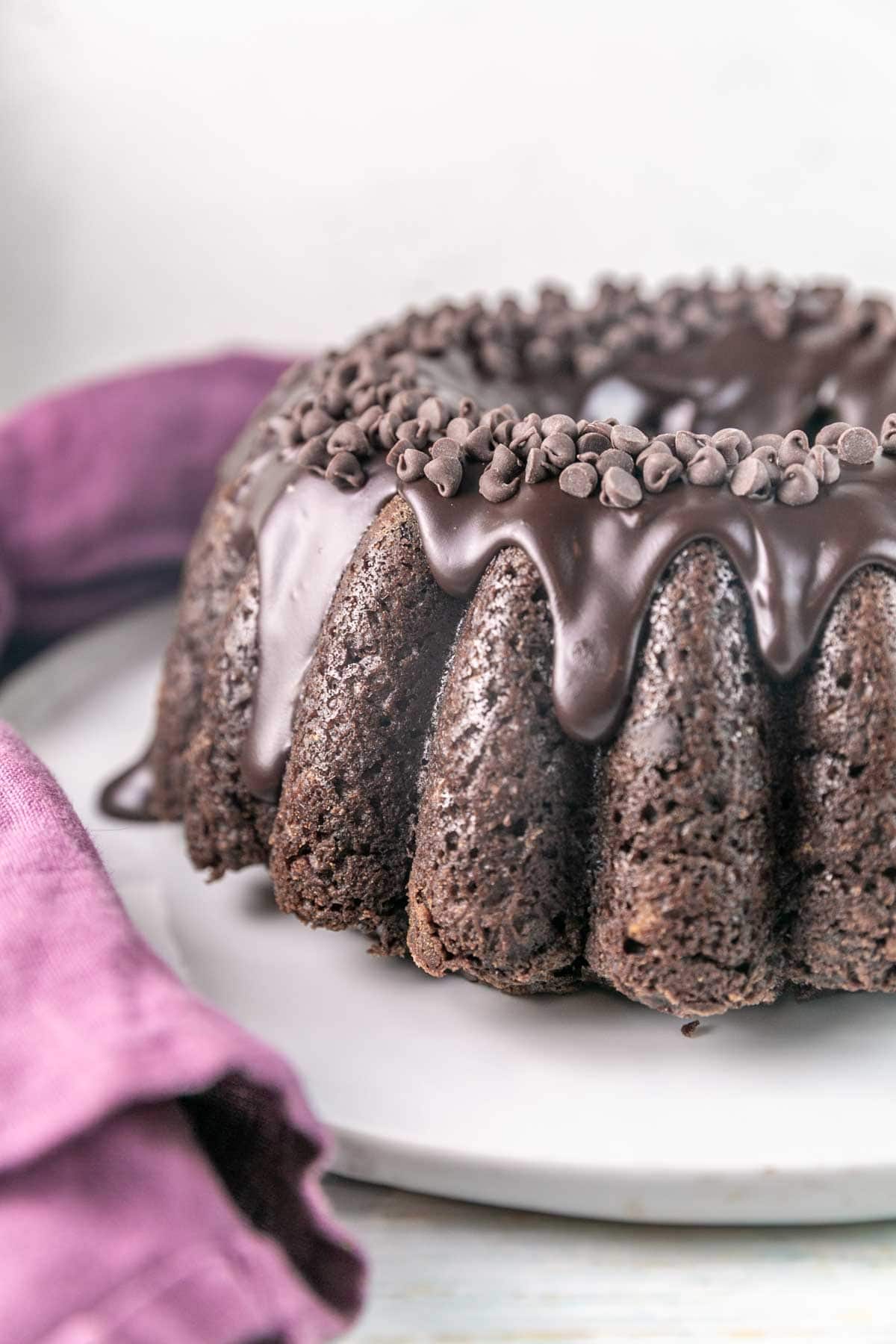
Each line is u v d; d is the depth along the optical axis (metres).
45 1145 0.37
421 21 0.75
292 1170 0.39
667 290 0.60
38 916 0.41
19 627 0.63
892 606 0.44
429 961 0.45
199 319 0.79
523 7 0.75
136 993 0.39
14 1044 0.38
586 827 0.45
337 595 0.47
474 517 0.45
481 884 0.45
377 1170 0.42
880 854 0.44
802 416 0.57
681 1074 0.44
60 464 0.64
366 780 0.46
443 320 0.57
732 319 0.59
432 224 0.78
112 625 0.63
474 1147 0.42
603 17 0.75
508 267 0.78
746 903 0.44
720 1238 0.42
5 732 0.47
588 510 0.44
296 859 0.47
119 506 0.64
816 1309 0.40
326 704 0.46
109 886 0.42
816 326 0.59
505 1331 0.39
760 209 0.78
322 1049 0.45
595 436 0.45
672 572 0.43
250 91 0.76
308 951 0.48
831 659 0.44
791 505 0.44
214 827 0.50
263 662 0.48
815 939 0.45
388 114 0.76
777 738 0.44
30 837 0.43
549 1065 0.44
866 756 0.44
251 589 0.49
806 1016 0.46
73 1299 0.36
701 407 0.57
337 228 0.78
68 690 0.60
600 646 0.43
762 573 0.43
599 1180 0.41
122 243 0.78
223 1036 0.38
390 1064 0.44
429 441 0.47
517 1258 0.41
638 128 0.76
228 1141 0.40
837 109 0.75
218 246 0.78
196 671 0.51
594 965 0.45
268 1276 0.37
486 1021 0.46
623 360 0.58
